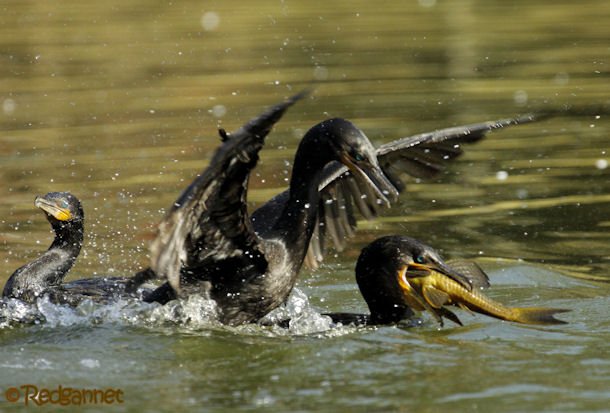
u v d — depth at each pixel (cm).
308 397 845
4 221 1507
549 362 935
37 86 2428
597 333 1042
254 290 1046
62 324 1074
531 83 2375
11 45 2891
